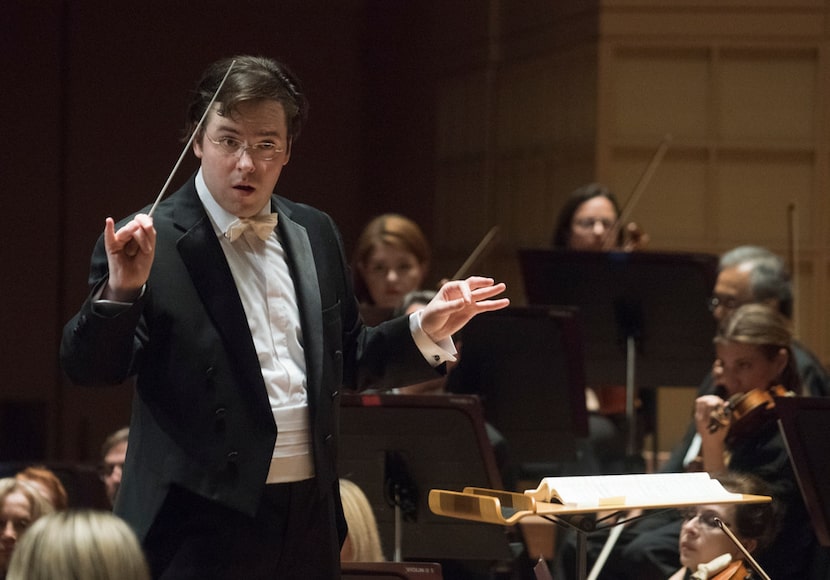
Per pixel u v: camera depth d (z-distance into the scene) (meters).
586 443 16.34
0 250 31.36
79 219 31.66
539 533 17.00
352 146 32.56
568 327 14.41
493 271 26.22
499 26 26.58
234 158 7.41
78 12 31.62
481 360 14.57
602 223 18.45
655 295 16.14
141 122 31.88
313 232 7.96
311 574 7.52
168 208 7.61
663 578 13.19
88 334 6.83
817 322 22.34
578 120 23.55
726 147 22.66
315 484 7.52
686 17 22.72
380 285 17.41
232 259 7.52
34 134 31.53
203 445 7.25
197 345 7.30
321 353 7.56
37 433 31.14
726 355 13.04
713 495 7.38
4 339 31.42
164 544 7.31
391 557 12.23
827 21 22.38
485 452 11.66
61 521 6.24
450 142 28.12
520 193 25.53
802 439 10.77
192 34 32.00
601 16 22.88
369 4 32.41
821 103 22.39
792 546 12.02
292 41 32.34
